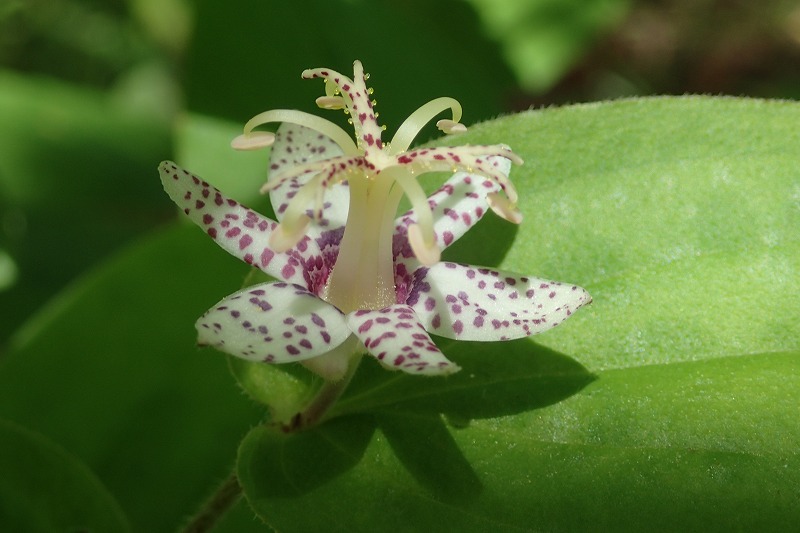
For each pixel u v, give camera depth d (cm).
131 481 25
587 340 22
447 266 22
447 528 21
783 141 23
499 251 23
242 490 22
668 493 21
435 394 22
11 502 24
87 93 34
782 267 22
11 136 32
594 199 23
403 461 22
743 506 21
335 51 30
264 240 22
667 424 22
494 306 22
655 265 23
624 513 21
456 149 22
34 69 47
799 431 21
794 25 46
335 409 22
